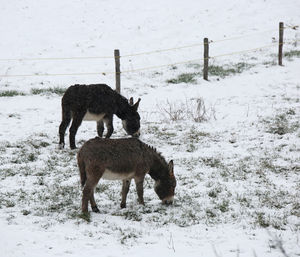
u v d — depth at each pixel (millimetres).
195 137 22656
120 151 13156
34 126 24031
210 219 13328
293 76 34938
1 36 44219
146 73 36531
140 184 14078
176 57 40781
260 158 19422
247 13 51031
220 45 43562
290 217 13398
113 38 45219
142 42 44312
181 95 30984
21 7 52906
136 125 21766
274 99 29609
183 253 10938
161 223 13000
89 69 36719
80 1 55375
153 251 11023
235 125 24641
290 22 48438
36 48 41438
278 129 23344
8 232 11742
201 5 53969
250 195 15336
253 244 11555
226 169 18094
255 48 42688
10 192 15242
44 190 15539
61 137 20359
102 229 12328
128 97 30250
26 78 33594
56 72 35500
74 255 10617
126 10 52906
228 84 33469
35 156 19297
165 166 14375
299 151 20328
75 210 13734
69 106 19969
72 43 43375
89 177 12945
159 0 55906
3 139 21578
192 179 17047
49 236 11641
